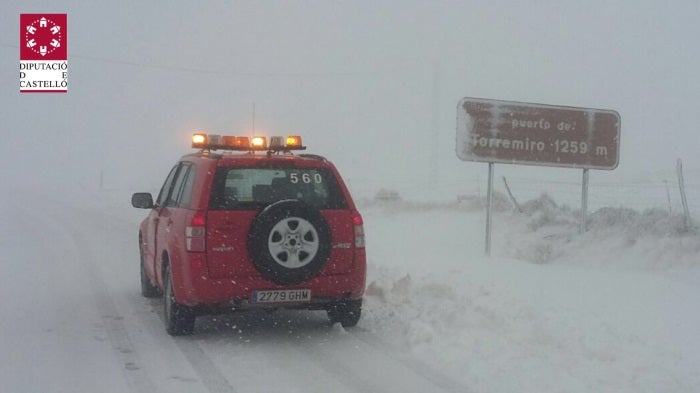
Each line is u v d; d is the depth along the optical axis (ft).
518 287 32.27
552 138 44.39
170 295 27.71
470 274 35.37
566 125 44.62
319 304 26.99
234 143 30.01
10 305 33.27
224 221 25.67
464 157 43.29
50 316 31.30
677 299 30.58
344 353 25.81
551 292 31.50
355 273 26.99
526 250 44.86
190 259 25.58
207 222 25.62
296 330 29.04
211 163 26.68
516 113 43.83
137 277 40.96
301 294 26.32
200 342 27.30
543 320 26.99
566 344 24.82
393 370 23.84
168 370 23.91
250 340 27.55
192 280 25.55
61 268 43.70
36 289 37.06
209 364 24.57
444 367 23.99
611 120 45.16
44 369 24.00
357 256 27.07
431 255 43.88
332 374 23.47
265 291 25.90
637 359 23.15
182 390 21.99
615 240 42.93
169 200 30.58
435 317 28.71
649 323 26.91
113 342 27.25
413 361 24.81
